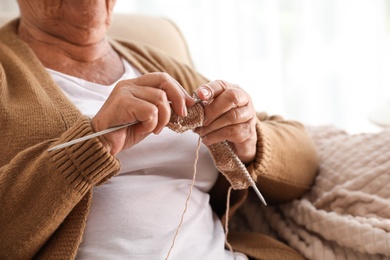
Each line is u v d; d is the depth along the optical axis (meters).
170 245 0.87
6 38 1.06
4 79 0.94
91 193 0.83
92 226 0.87
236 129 0.87
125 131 0.77
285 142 1.09
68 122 0.89
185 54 1.46
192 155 0.99
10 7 1.85
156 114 0.74
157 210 0.90
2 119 0.89
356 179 1.06
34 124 0.89
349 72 1.83
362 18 1.78
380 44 1.79
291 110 1.90
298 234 1.10
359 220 0.99
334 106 1.86
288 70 1.87
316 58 1.83
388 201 0.99
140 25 1.40
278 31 1.83
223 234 1.00
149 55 1.18
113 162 0.76
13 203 0.79
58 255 0.82
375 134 1.16
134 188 0.91
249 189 1.19
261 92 1.88
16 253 0.80
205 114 0.83
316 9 1.80
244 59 1.86
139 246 0.86
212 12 1.84
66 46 1.04
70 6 1.01
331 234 1.00
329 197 1.08
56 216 0.78
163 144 0.97
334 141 1.24
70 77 1.01
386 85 1.82
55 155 0.77
